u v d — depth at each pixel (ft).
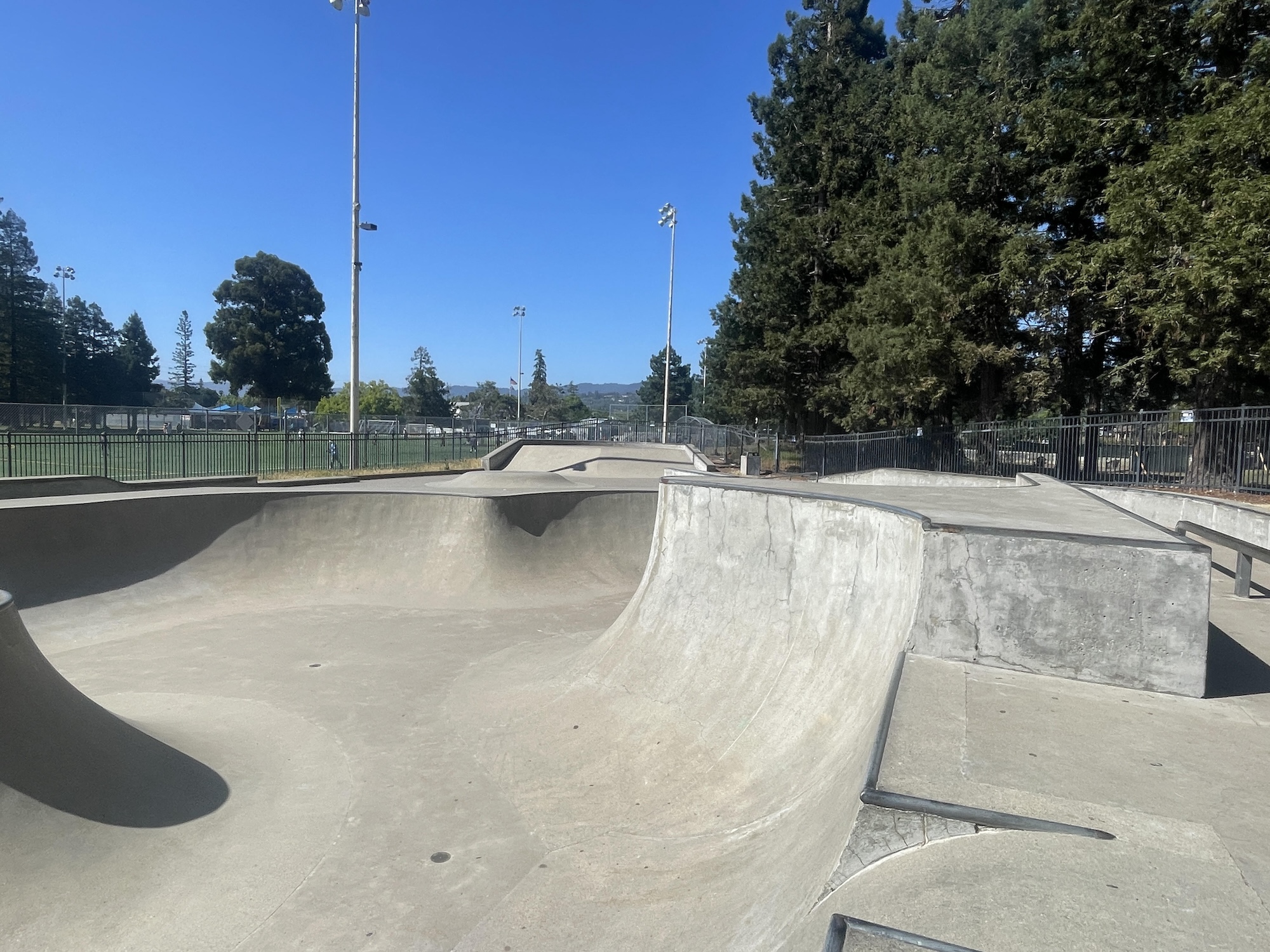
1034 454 63.87
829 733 16.51
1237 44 54.44
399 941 13.82
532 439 100.89
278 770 20.92
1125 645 13.57
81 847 15.20
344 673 29.07
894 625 16.51
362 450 100.78
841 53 116.67
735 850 14.44
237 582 40.83
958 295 68.59
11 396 186.60
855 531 19.47
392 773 20.72
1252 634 18.57
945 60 73.15
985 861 8.10
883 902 7.55
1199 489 51.80
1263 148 45.39
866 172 108.06
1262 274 43.60
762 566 22.66
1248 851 8.21
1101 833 8.52
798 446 124.98
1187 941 6.72
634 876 15.07
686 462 93.91
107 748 17.95
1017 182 69.87
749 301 121.70
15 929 13.23
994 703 12.43
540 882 15.44
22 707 16.30
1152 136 59.52
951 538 14.67
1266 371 49.80
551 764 20.77
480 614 37.68
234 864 16.17
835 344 107.34
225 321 242.37
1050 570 13.99
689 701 21.47
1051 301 65.05
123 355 248.93
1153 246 51.42
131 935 13.78
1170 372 61.16
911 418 92.63
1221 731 11.62
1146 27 56.49
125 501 39.01
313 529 44.45
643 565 47.78
